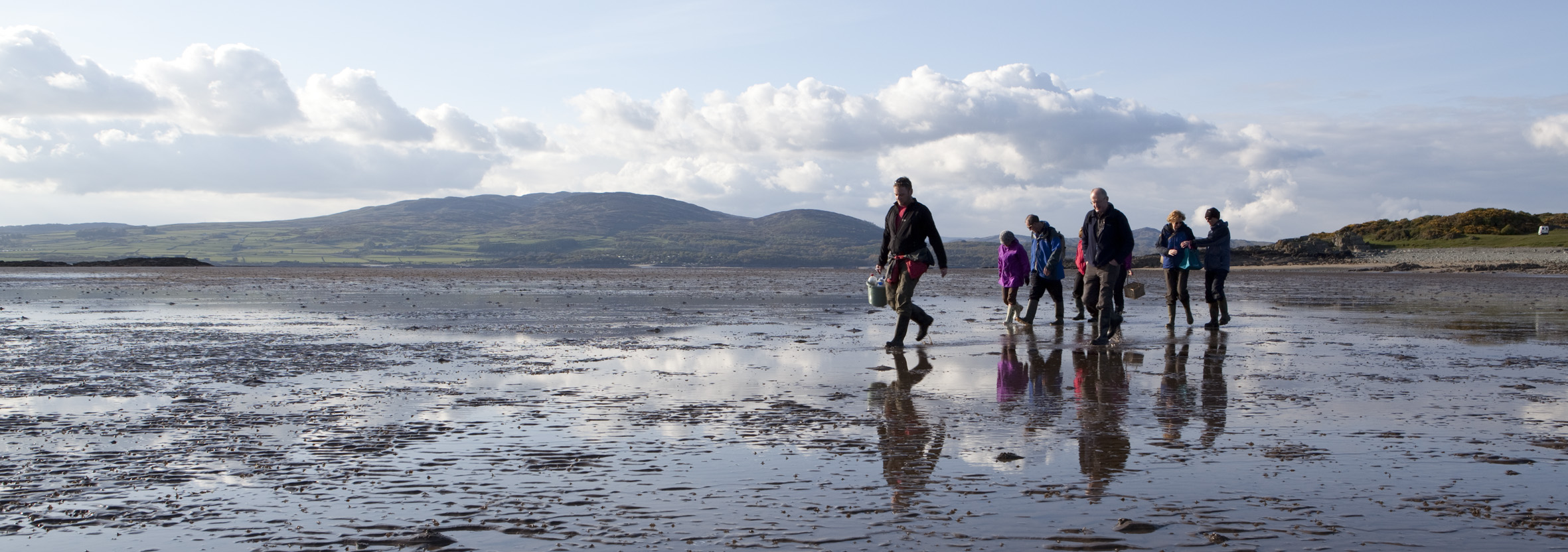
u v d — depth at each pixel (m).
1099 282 11.11
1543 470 3.82
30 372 7.15
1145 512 3.21
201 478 3.74
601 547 2.88
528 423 4.98
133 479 3.73
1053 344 9.78
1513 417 5.16
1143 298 22.11
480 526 3.10
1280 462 3.99
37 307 16.02
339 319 13.30
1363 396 5.96
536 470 3.89
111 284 28.94
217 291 23.64
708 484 3.63
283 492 3.54
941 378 6.96
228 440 4.51
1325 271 59.47
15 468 3.91
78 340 9.88
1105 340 9.77
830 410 5.43
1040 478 3.71
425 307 16.70
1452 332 11.34
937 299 20.83
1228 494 3.45
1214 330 11.85
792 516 3.19
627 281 35.84
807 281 34.97
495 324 12.52
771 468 3.90
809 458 4.11
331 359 8.15
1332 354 8.69
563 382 6.66
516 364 7.84
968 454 4.19
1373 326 12.29
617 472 3.84
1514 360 8.11
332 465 3.97
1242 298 21.56
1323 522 3.09
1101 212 10.23
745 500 3.40
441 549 2.87
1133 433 4.68
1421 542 2.89
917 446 4.37
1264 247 77.50
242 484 3.65
